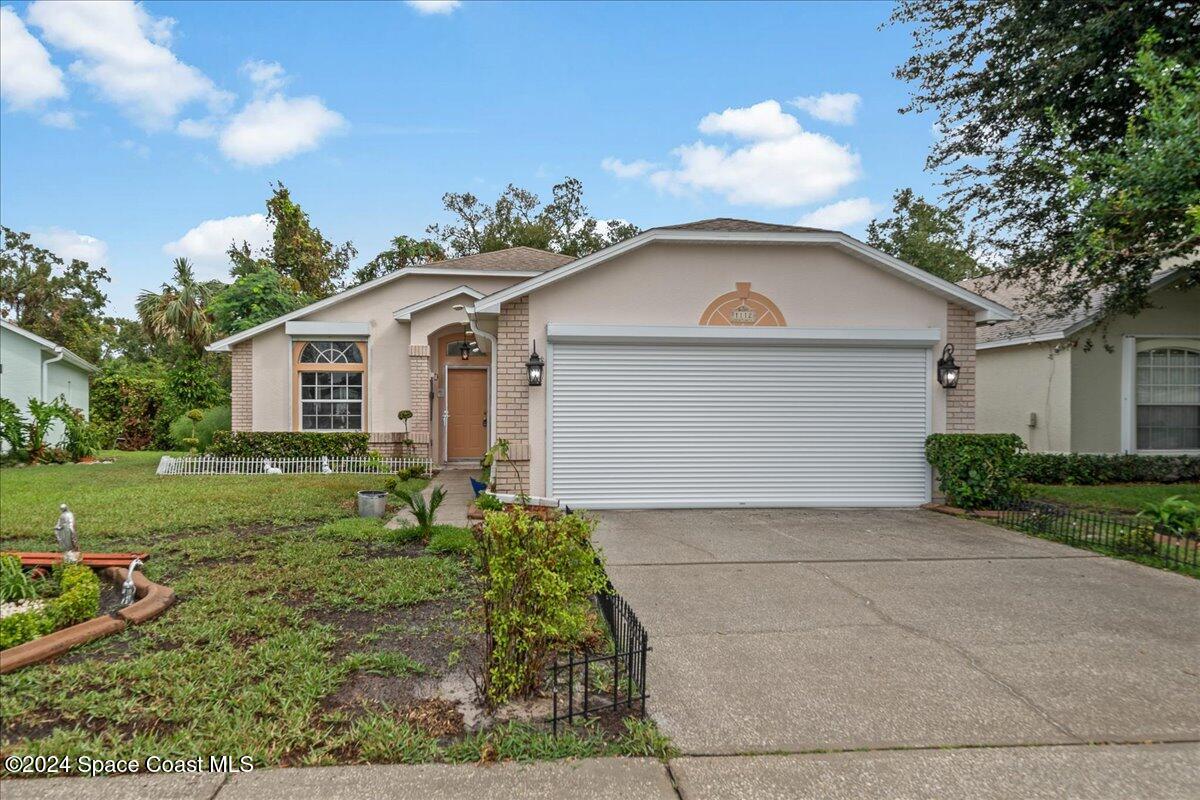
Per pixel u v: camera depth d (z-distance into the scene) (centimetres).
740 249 963
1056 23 1029
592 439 947
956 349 987
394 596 518
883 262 957
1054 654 420
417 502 725
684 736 314
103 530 759
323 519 852
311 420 1580
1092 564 648
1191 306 1308
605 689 365
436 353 1617
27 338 1888
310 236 3084
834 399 975
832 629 466
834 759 294
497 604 354
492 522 356
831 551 699
